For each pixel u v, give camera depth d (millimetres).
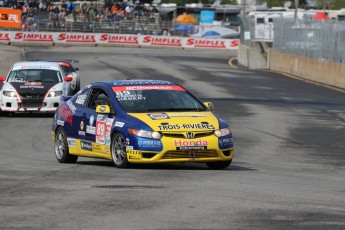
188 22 194875
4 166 35688
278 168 36469
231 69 124062
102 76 102562
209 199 24484
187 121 33031
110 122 34125
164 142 32219
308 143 48875
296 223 20672
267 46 140875
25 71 67062
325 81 101812
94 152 35406
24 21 172375
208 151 32781
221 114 65625
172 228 19703
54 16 176375
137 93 35000
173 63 130875
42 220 20734
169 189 26688
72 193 25719
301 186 28844
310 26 109188
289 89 92125
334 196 26125
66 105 38094
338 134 53969
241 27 144125
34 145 47344
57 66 67812
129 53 155625
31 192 26016
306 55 110688
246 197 25109
